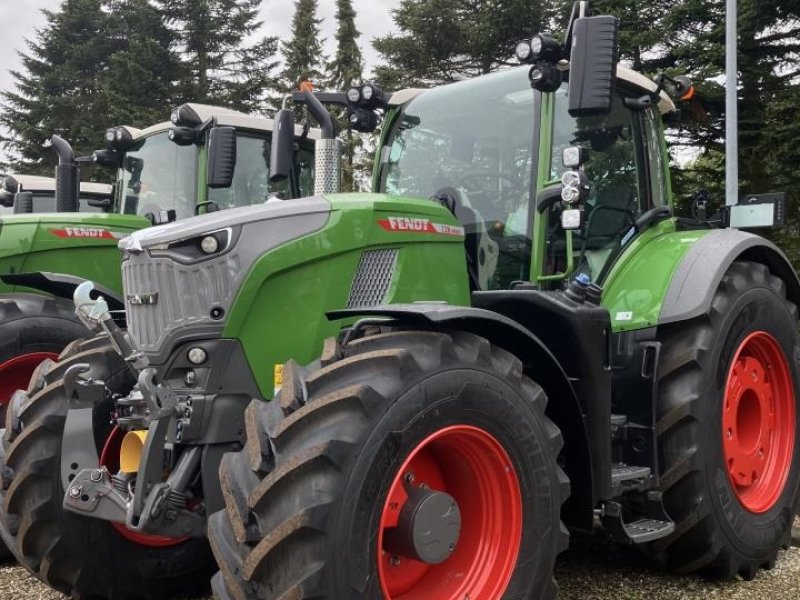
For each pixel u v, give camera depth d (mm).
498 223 3682
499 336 2959
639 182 4234
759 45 11203
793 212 11039
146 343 2975
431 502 2566
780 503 4062
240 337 2871
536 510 2771
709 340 3727
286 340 2934
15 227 5328
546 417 2930
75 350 3680
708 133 11484
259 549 2271
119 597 3533
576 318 3121
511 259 3621
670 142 11680
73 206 6008
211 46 26312
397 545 2562
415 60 18188
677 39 11734
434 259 3287
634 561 4086
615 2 11867
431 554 2562
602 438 3201
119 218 5727
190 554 3684
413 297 3205
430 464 2789
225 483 2455
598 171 3961
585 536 4480
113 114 23781
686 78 4195
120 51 25500
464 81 4043
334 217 3041
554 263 3635
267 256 2893
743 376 4020
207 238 2877
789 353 4219
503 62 17438
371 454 2352
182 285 2885
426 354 2604
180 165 6219
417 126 4105
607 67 3014
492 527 2754
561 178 3471
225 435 2822
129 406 3043
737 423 4098
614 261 4012
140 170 6496
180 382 2893
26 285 4922
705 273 3803
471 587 2697
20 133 29484
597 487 3184
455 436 2633
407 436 2443
